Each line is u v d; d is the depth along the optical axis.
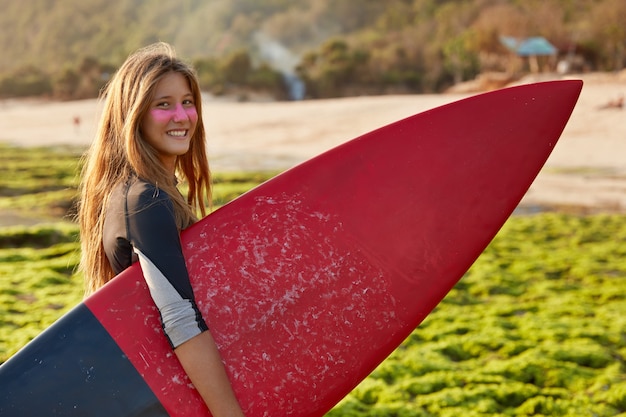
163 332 2.19
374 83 60.41
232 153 24.61
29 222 12.63
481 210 2.68
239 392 2.24
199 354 1.96
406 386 4.77
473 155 2.69
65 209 14.03
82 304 2.21
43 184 17.95
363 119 29.81
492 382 4.82
